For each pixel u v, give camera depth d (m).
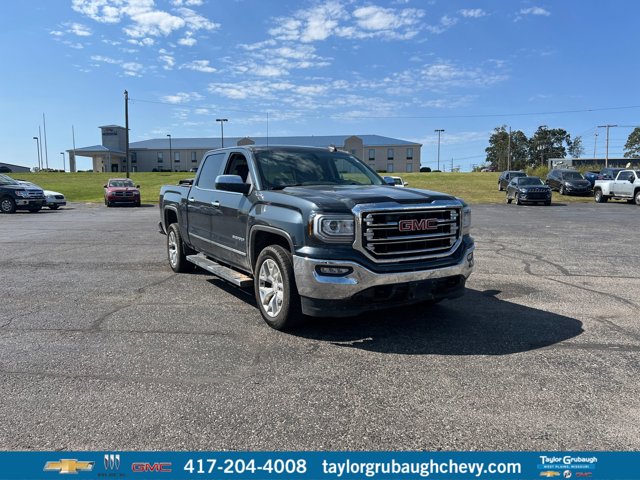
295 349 4.37
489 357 4.16
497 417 3.15
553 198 31.53
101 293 6.54
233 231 5.71
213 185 6.46
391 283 4.33
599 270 8.07
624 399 3.38
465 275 4.83
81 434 2.97
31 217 20.33
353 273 4.22
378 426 3.05
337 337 4.68
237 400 3.39
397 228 4.41
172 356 4.21
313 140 99.56
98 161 93.25
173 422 3.10
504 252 10.02
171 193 7.97
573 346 4.42
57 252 10.23
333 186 5.38
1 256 9.70
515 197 27.81
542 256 9.51
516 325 5.04
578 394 3.46
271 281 4.93
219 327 5.02
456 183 43.31
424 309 5.64
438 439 2.92
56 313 5.55
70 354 4.26
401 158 93.88
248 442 2.89
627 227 15.07
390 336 4.70
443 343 4.50
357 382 3.67
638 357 4.15
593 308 5.70
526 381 3.67
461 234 4.82
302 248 4.38
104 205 29.83
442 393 3.48
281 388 3.58
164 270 8.22
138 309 5.72
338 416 3.17
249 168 5.62
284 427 3.04
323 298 4.30
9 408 3.28
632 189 26.34
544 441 2.89
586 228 14.79
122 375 3.81
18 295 6.43
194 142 101.12
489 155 115.38
